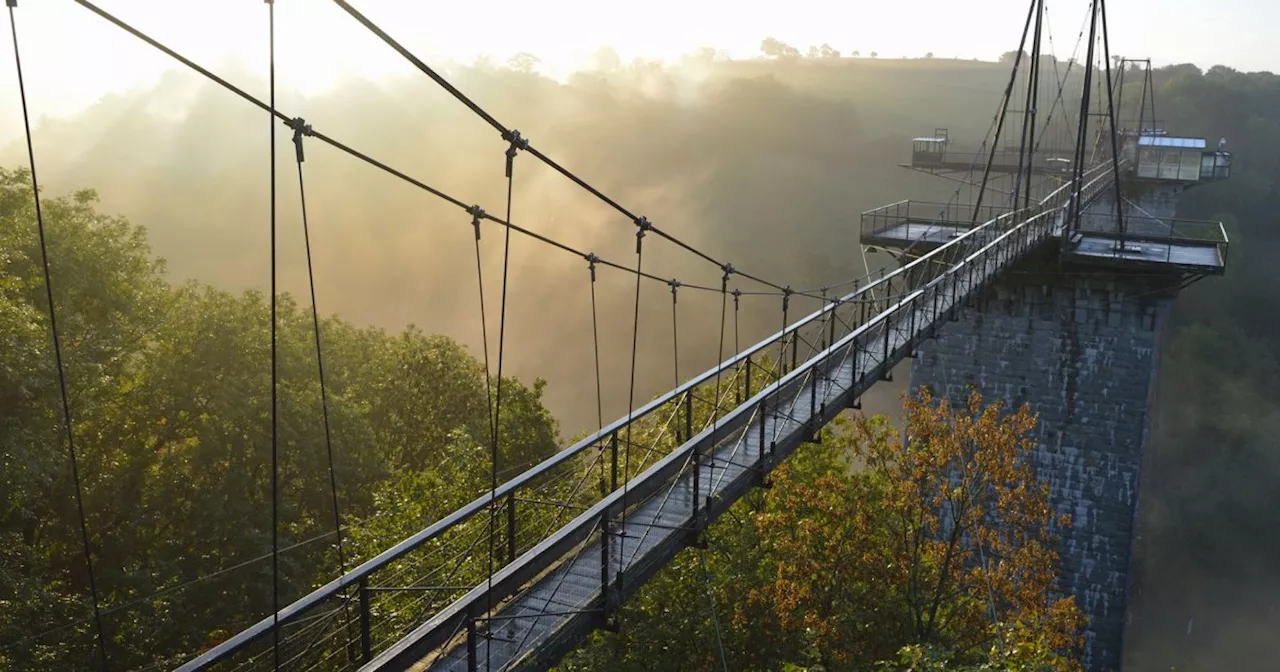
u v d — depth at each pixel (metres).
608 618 10.34
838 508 18.23
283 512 24.78
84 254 23.44
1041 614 18.02
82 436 22.77
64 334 21.28
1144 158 52.78
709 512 12.43
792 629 17.58
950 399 30.05
